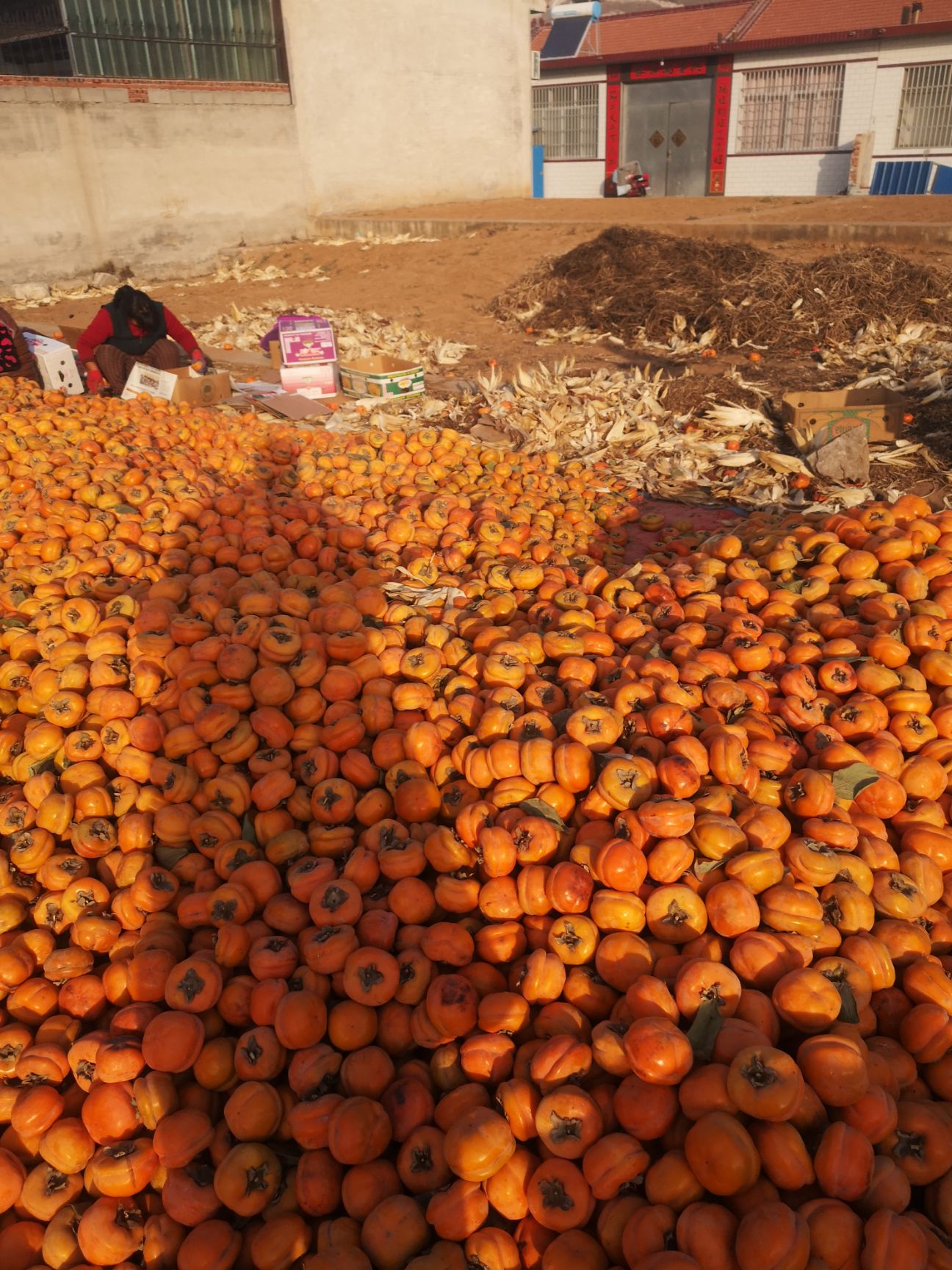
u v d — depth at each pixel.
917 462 9.24
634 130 35.78
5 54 22.11
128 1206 2.97
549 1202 2.66
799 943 3.09
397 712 4.41
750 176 33.41
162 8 23.09
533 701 4.22
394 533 6.41
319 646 4.48
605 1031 2.88
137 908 3.71
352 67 26.92
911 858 3.57
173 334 12.88
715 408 10.58
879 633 4.55
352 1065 3.07
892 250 17.84
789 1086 2.56
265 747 4.24
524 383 12.12
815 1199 2.55
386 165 28.59
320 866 3.62
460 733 4.16
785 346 14.28
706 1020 2.82
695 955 3.10
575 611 5.04
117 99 22.72
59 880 3.85
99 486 6.90
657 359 14.49
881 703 4.20
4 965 3.54
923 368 12.19
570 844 3.56
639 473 9.38
